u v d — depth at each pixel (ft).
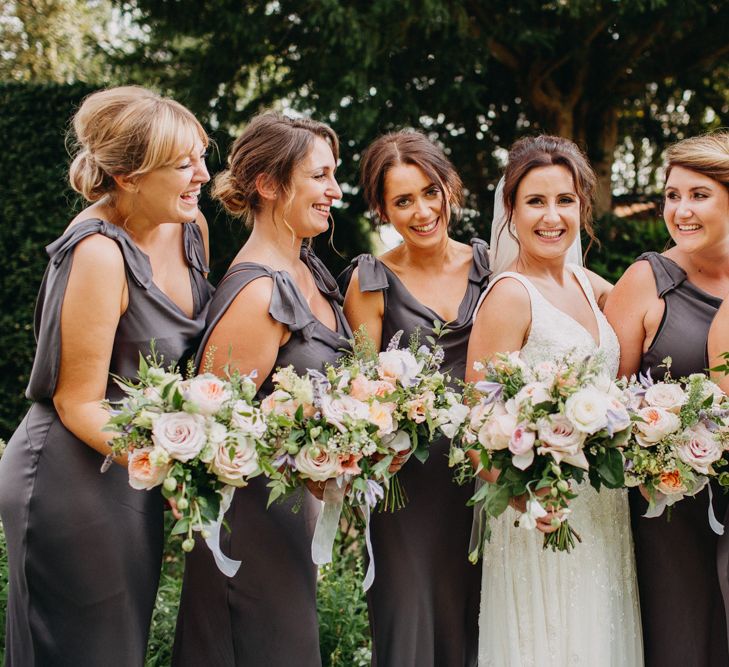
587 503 9.15
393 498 9.13
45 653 8.43
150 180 8.36
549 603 9.07
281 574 9.21
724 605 9.38
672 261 9.69
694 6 23.79
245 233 24.41
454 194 9.96
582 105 27.63
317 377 8.35
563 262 9.59
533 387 8.00
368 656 11.12
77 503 8.37
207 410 7.59
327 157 9.39
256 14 22.99
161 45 25.81
